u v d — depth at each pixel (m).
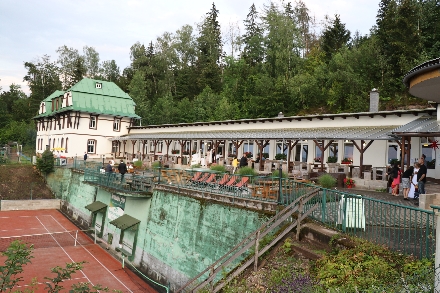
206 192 16.39
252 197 14.62
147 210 20.47
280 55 55.19
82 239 25.75
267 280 9.82
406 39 44.59
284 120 30.72
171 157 37.56
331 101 46.94
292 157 30.11
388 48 46.78
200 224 16.08
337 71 47.44
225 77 69.06
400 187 18.16
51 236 26.16
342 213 10.73
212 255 15.04
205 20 84.00
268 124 32.19
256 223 13.34
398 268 8.06
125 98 52.19
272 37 58.56
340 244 9.72
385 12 50.56
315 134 24.88
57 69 92.12
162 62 78.38
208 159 31.88
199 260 15.68
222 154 36.19
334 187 20.27
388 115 23.59
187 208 17.16
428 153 20.80
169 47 80.50
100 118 49.22
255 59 68.44
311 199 12.27
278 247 11.07
